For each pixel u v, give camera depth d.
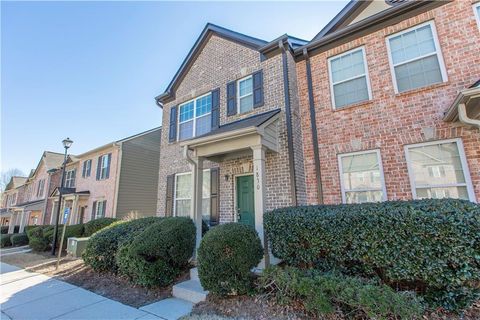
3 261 9.18
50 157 25.31
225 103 8.55
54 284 5.84
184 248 5.42
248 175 7.53
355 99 6.51
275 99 7.08
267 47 7.40
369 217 3.56
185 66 10.32
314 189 6.67
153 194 15.92
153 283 4.87
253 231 4.53
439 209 3.18
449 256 3.00
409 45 5.95
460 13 5.44
